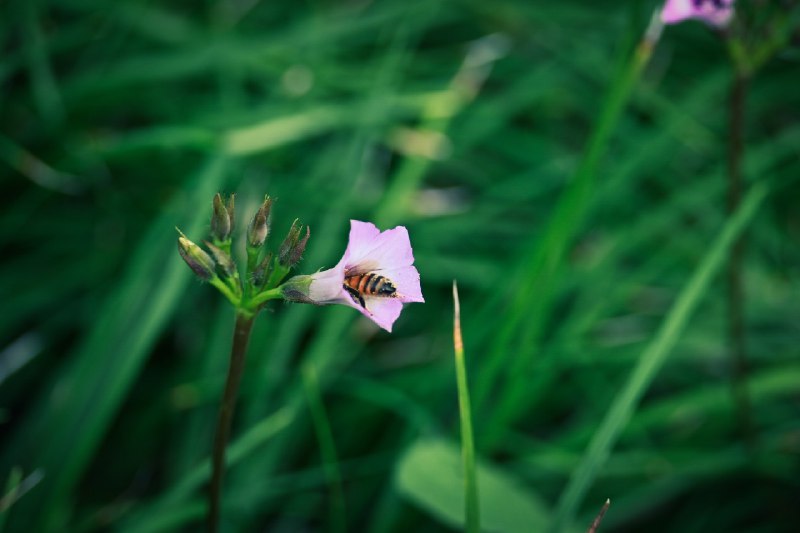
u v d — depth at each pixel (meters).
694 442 0.39
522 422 0.41
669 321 0.31
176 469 0.37
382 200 0.41
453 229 0.45
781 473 0.37
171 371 0.40
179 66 0.47
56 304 0.42
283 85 0.48
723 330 0.42
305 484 0.37
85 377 0.34
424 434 0.36
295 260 0.25
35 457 0.34
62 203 0.44
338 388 0.40
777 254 0.47
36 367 0.40
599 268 0.43
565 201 0.35
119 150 0.40
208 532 0.27
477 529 0.27
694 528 0.37
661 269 0.44
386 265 0.26
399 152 0.47
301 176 0.46
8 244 0.43
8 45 0.48
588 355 0.40
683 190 0.45
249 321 0.26
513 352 0.40
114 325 0.35
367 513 0.37
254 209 0.39
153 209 0.44
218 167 0.39
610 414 0.31
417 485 0.32
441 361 0.40
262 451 0.36
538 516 0.32
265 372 0.37
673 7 0.33
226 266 0.25
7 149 0.41
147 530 0.32
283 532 0.37
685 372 0.42
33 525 0.33
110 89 0.46
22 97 0.46
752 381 0.38
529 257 0.40
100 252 0.42
